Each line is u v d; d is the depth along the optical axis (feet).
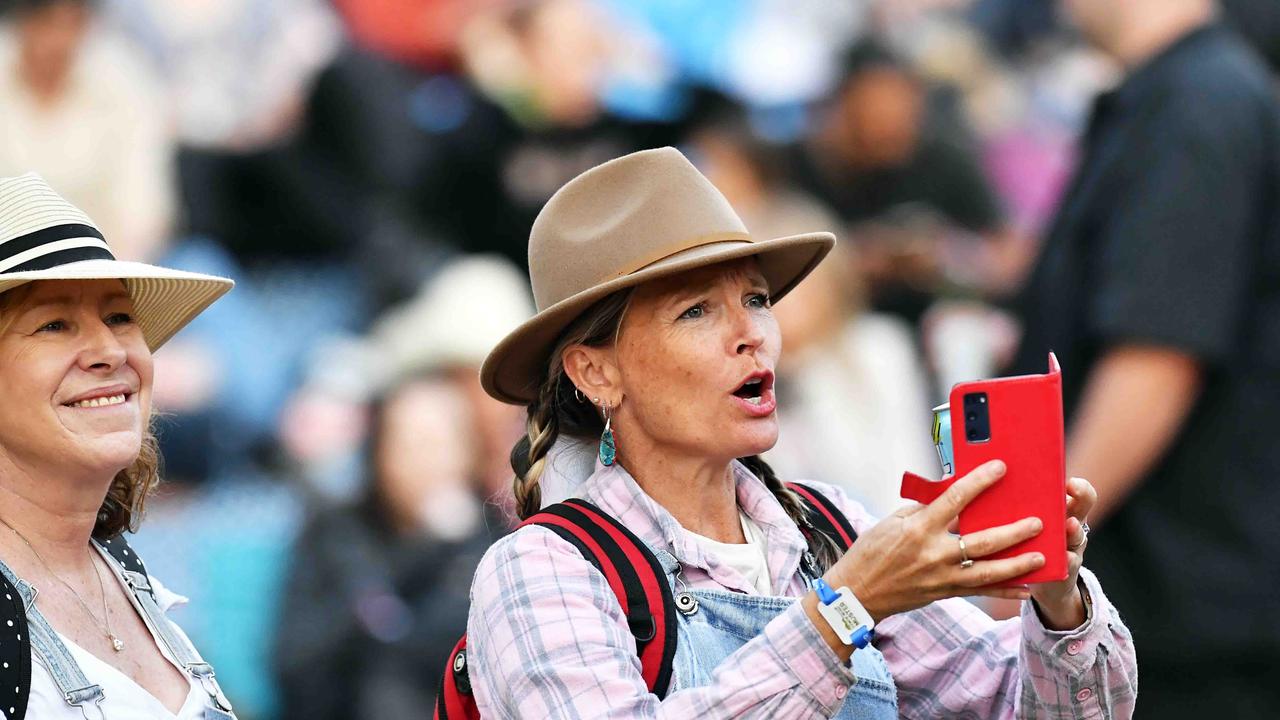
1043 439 31.19
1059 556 31.14
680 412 35.70
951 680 37.50
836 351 83.56
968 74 106.93
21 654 33.04
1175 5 55.52
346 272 95.09
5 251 34.81
